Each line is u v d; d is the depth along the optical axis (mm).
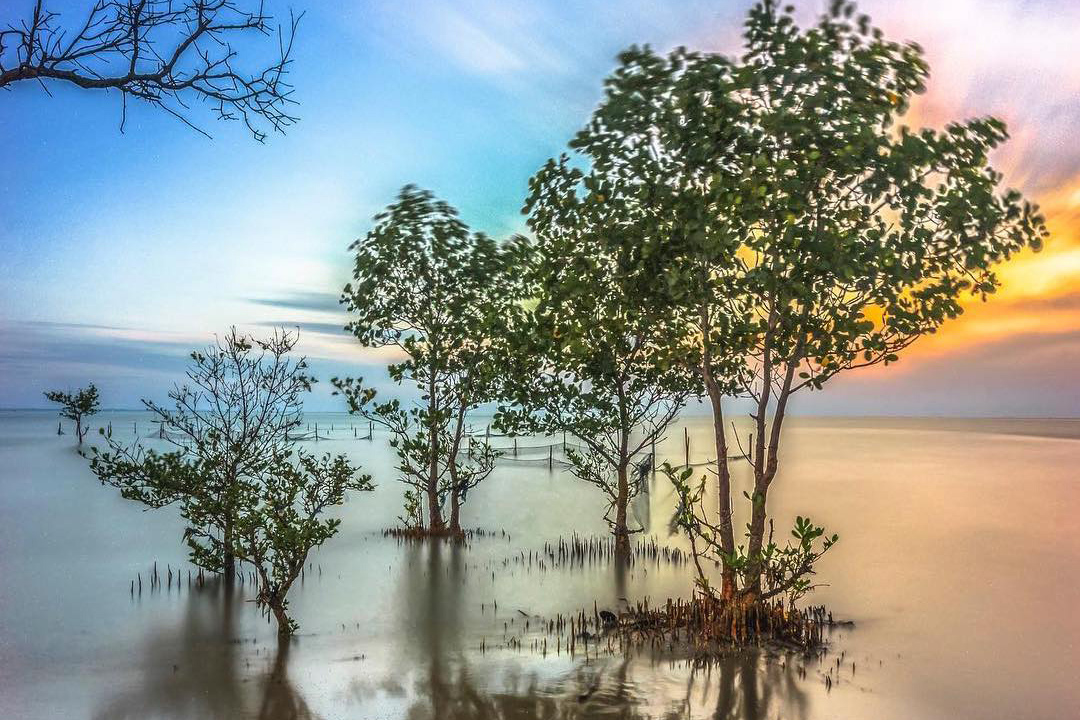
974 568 14805
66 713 7453
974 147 8664
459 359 18734
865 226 8883
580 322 11008
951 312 9164
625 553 15578
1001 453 53812
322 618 11031
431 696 7926
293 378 12586
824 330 9344
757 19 8469
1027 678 8562
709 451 46125
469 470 19656
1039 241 8789
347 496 26656
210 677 8516
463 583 13375
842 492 27266
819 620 10477
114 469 11969
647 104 9203
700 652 9297
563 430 15906
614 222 10195
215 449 12438
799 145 8758
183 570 14320
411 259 18406
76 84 3711
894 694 7996
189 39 3801
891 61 8312
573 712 7488
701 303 10180
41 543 17328
